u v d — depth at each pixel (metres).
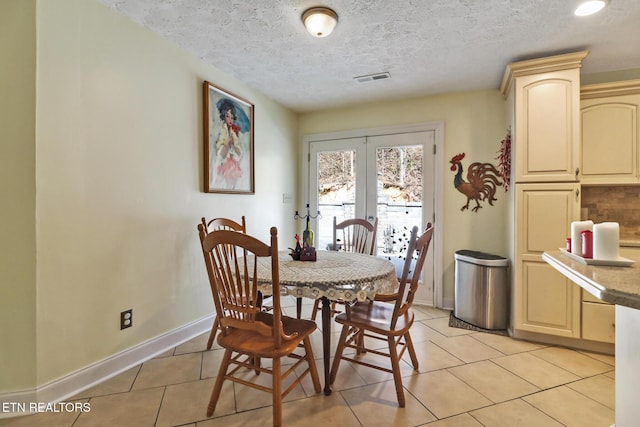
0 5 1.50
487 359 2.14
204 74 2.57
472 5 1.79
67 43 1.66
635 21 1.93
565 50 2.30
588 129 2.45
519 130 2.42
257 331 1.48
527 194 2.40
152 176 2.13
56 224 1.62
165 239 2.23
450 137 3.24
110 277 1.88
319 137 3.90
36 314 1.55
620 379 1.30
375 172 3.60
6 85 1.50
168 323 2.26
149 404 1.62
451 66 2.62
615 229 1.22
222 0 1.78
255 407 1.61
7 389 1.53
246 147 3.04
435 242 3.29
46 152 1.58
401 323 1.75
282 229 3.70
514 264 2.48
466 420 1.53
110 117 1.87
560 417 1.55
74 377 1.70
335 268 1.85
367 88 3.14
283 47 2.33
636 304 0.83
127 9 1.87
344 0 1.76
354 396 1.71
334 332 2.62
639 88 2.32
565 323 2.31
